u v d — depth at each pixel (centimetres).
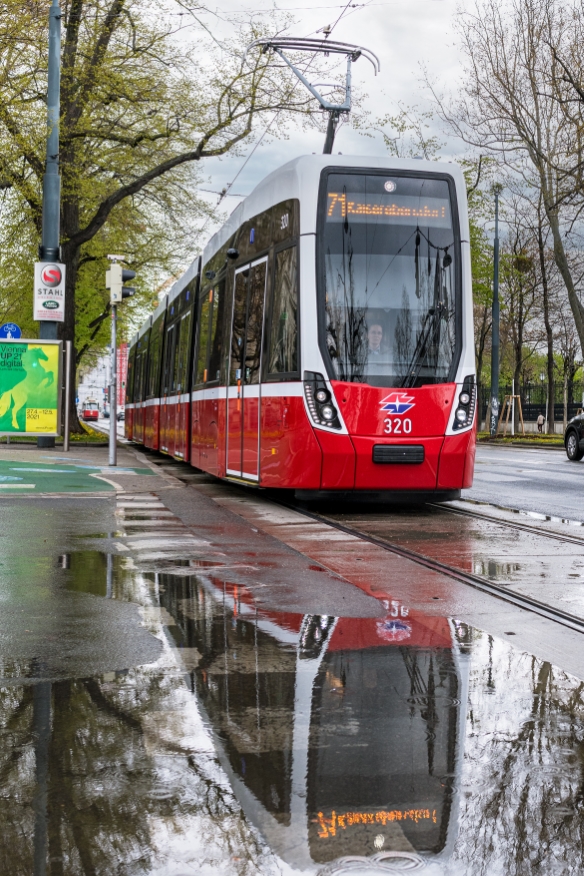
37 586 743
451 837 312
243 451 1411
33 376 2041
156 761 379
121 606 675
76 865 294
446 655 550
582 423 2548
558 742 404
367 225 1249
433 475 1234
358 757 385
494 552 942
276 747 396
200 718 434
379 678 501
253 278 1409
